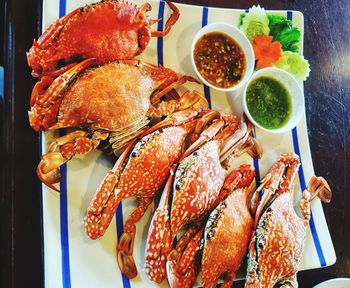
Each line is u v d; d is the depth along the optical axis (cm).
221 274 33
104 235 31
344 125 44
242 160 38
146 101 32
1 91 32
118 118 30
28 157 30
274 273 34
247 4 41
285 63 39
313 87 43
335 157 43
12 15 32
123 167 31
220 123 35
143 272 32
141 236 33
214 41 37
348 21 46
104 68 31
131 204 33
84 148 30
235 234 33
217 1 39
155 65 35
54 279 29
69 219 30
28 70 31
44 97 29
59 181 30
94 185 32
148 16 35
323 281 39
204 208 32
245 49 37
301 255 36
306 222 37
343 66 45
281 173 37
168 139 32
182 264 32
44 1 32
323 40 44
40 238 30
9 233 29
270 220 34
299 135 40
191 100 35
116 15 31
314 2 45
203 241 33
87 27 30
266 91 38
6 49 31
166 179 32
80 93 30
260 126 37
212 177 32
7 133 30
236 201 34
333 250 39
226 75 37
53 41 30
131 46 32
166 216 31
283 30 39
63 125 30
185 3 38
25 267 29
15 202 30
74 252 30
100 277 31
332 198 42
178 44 36
